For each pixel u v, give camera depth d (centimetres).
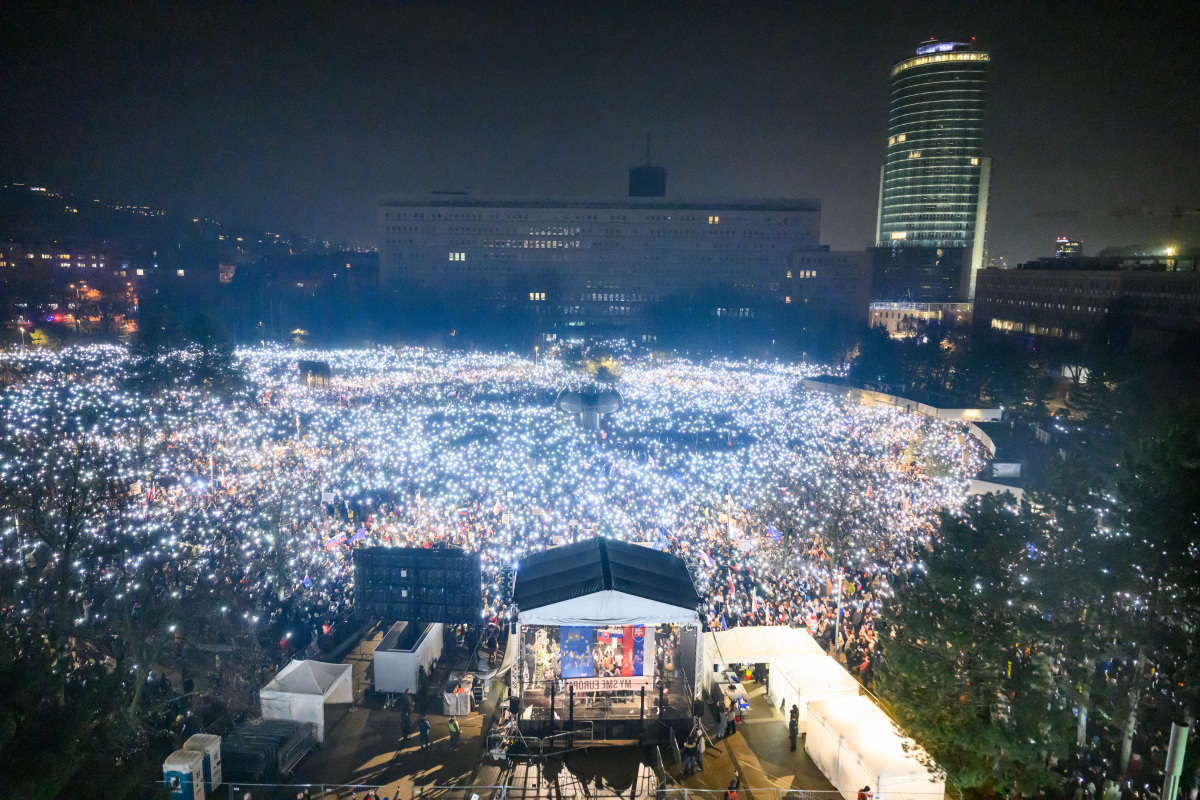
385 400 7800
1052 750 1966
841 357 13100
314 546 3444
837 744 2194
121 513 3334
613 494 4381
